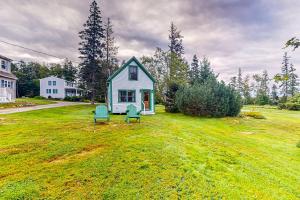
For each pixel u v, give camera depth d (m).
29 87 61.22
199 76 26.38
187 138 8.71
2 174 4.59
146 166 5.18
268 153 7.96
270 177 5.47
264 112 29.61
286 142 10.49
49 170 4.81
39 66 78.62
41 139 7.41
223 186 4.58
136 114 12.43
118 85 20.66
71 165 5.11
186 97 19.83
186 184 4.48
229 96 20.03
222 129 13.30
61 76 72.75
